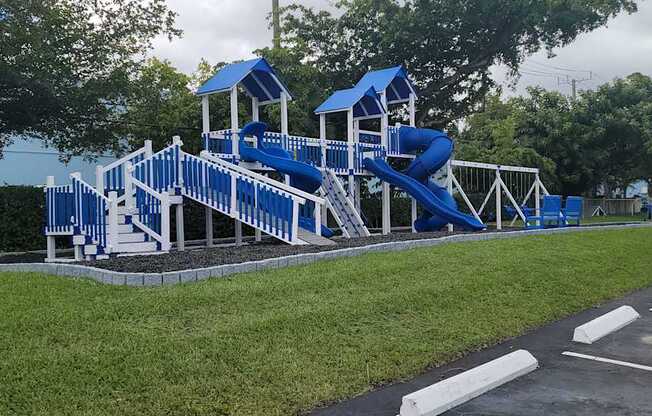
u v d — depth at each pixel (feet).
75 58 51.78
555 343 22.27
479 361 19.81
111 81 52.49
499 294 27.71
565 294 29.71
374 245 36.58
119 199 40.29
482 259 34.71
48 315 19.93
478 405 15.97
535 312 26.00
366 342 19.97
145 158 46.19
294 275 27.35
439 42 96.94
